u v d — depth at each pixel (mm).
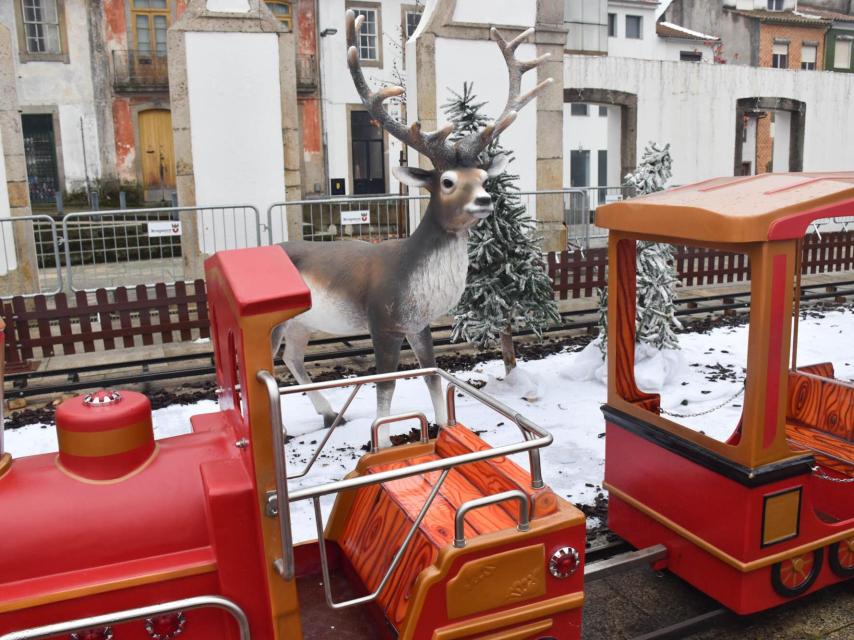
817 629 3311
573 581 2680
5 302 7324
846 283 11844
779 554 3135
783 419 3047
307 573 3225
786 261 2918
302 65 23891
